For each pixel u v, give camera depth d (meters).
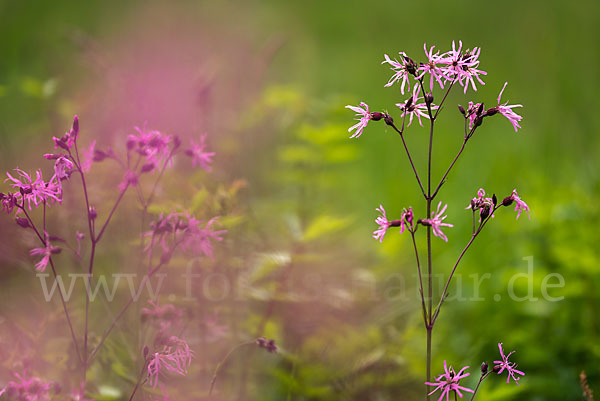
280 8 17.33
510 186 7.83
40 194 3.51
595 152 8.86
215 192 4.84
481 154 9.35
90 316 4.90
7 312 4.59
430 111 3.24
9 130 6.61
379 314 6.01
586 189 7.25
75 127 3.47
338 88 12.37
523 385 4.32
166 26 9.88
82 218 5.11
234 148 6.38
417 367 5.15
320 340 5.15
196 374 4.39
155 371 3.57
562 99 10.41
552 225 6.23
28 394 3.63
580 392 4.98
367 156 9.78
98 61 6.21
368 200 8.58
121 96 5.81
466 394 4.69
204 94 5.64
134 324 4.47
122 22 12.01
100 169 4.66
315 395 4.61
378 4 18.36
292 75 11.70
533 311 5.62
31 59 7.73
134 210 4.76
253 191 6.60
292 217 5.39
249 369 4.80
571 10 15.20
